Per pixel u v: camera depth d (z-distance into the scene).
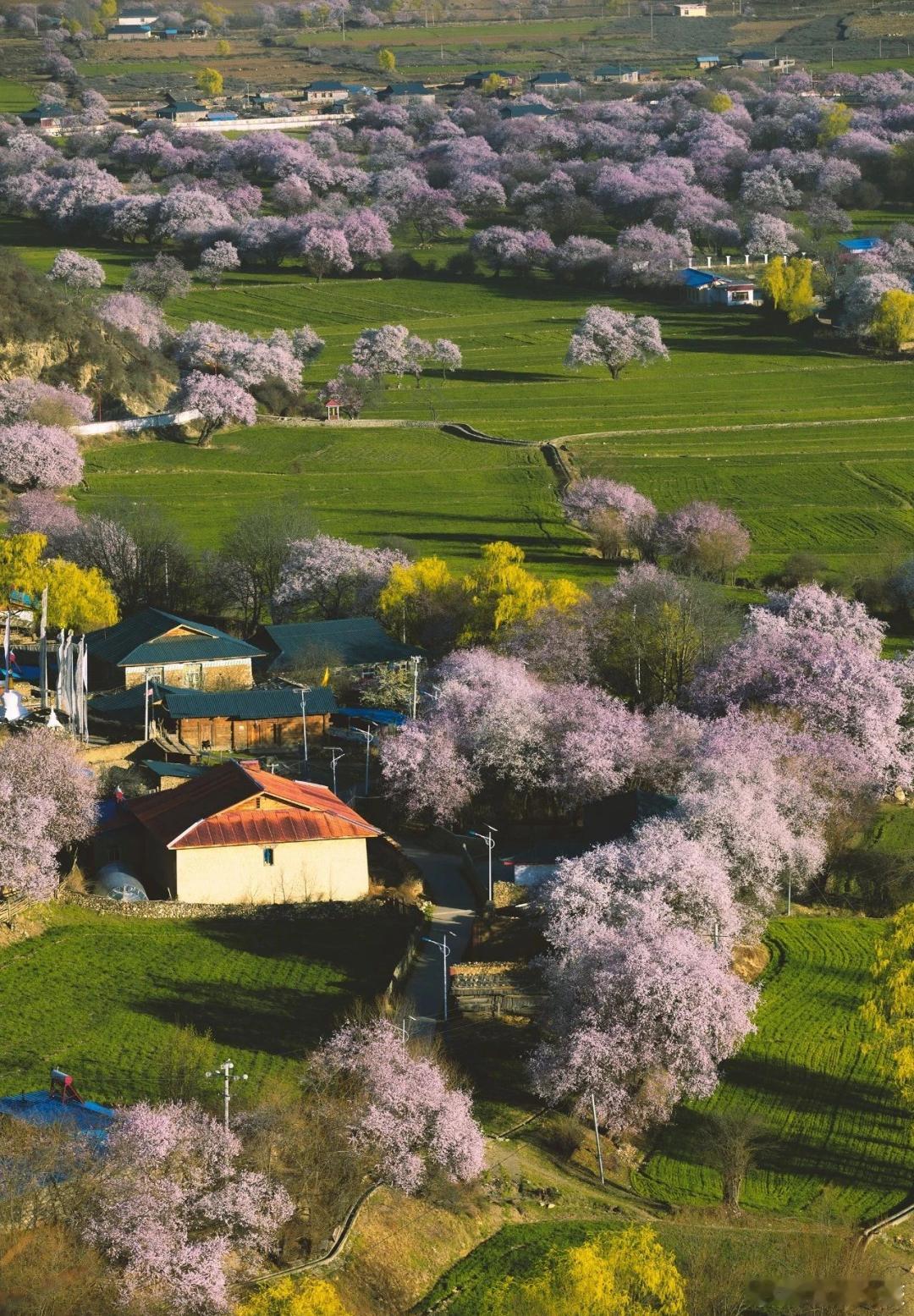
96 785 176.12
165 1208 100.19
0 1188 99.31
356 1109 114.50
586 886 149.50
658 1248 100.81
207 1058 128.38
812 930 163.62
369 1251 106.06
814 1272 107.38
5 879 153.25
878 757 193.38
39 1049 130.00
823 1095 134.38
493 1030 139.00
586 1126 128.38
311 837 162.38
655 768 186.75
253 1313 95.00
